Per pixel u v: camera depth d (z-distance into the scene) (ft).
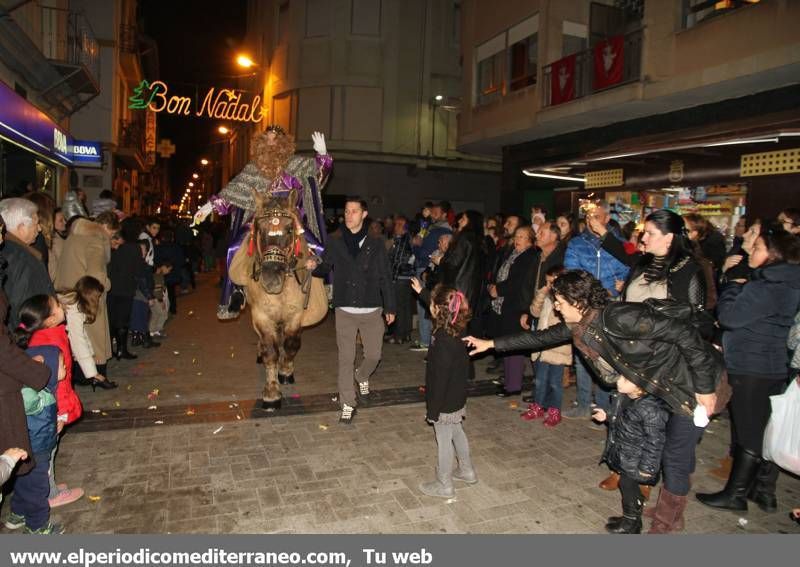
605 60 38.04
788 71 28.81
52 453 12.22
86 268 20.47
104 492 13.24
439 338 13.09
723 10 32.32
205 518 12.20
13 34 34.04
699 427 10.65
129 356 26.25
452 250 22.02
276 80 78.48
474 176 79.61
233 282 19.51
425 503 13.09
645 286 13.61
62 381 12.28
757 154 30.58
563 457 15.87
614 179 40.73
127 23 71.56
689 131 34.06
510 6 48.98
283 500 13.05
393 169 75.82
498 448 16.42
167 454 15.42
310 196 19.26
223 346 29.63
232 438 16.62
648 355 10.32
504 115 49.32
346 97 73.36
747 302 12.32
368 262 18.15
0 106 31.40
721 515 12.93
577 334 10.95
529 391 22.22
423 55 75.15
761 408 12.68
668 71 34.53
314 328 35.68
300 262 18.29
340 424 17.92
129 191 88.43
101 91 62.75
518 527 12.19
